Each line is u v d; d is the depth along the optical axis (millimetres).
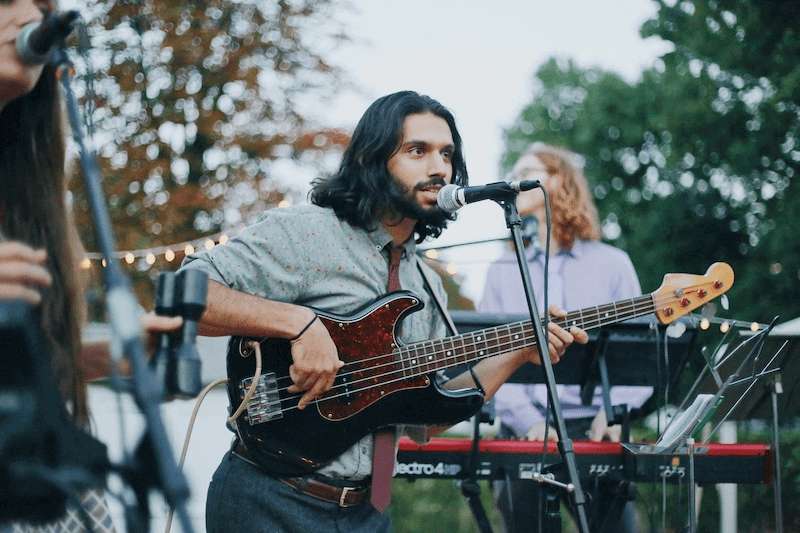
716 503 5680
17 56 1812
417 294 3199
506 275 4730
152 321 1814
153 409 1604
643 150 22766
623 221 22359
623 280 4730
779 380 3781
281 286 3076
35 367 1733
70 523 1910
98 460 1775
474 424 3760
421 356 3158
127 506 1695
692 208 18812
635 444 3721
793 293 16203
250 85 11523
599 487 3873
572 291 4691
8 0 1816
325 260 3115
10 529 1762
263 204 11539
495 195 3102
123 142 11094
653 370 3953
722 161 18234
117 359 1700
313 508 3035
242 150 11609
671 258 19031
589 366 3945
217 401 5164
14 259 1682
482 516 3791
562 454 2889
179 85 11430
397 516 7484
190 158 11445
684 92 18062
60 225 2078
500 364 3371
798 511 5820
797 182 16562
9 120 2057
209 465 5113
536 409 4480
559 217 4719
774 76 16000
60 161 2100
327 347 3004
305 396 3012
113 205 10961
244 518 3018
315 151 11781
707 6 16922
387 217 3221
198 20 11492
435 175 3195
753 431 5863
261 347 3033
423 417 3156
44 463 1747
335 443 3039
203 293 1872
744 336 3699
